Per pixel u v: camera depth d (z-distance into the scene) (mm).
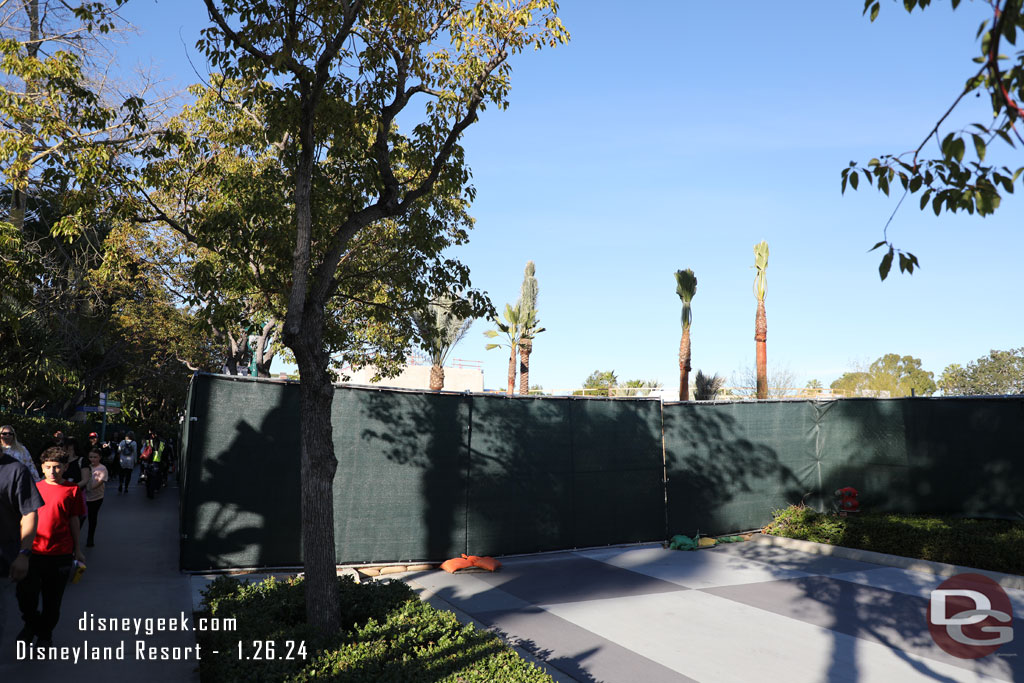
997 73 3027
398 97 7551
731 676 6430
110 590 8391
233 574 9820
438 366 26672
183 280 20688
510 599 9305
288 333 6316
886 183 3828
